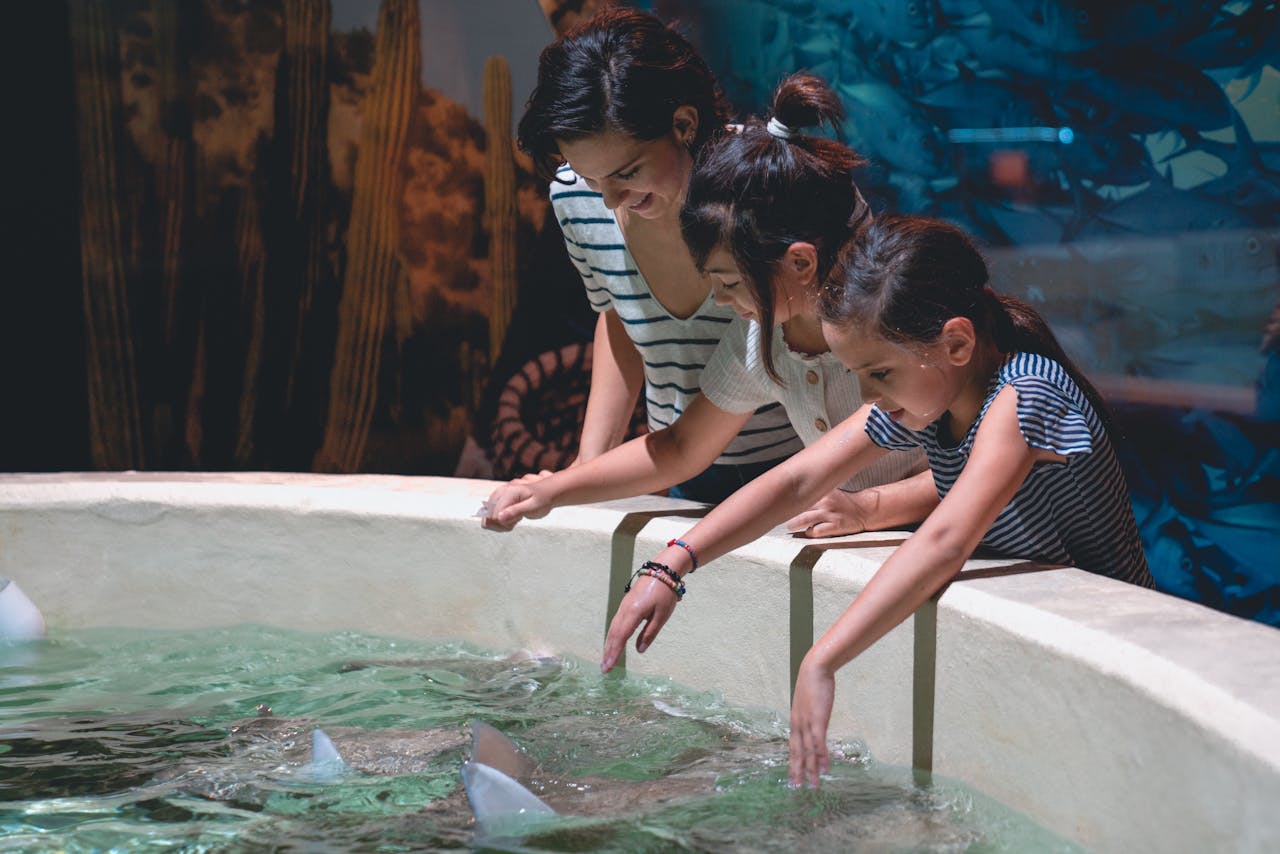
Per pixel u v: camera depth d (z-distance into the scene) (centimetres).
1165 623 132
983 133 402
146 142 482
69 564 233
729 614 185
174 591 232
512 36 500
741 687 184
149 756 160
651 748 163
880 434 169
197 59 482
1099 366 386
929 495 184
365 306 502
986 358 155
